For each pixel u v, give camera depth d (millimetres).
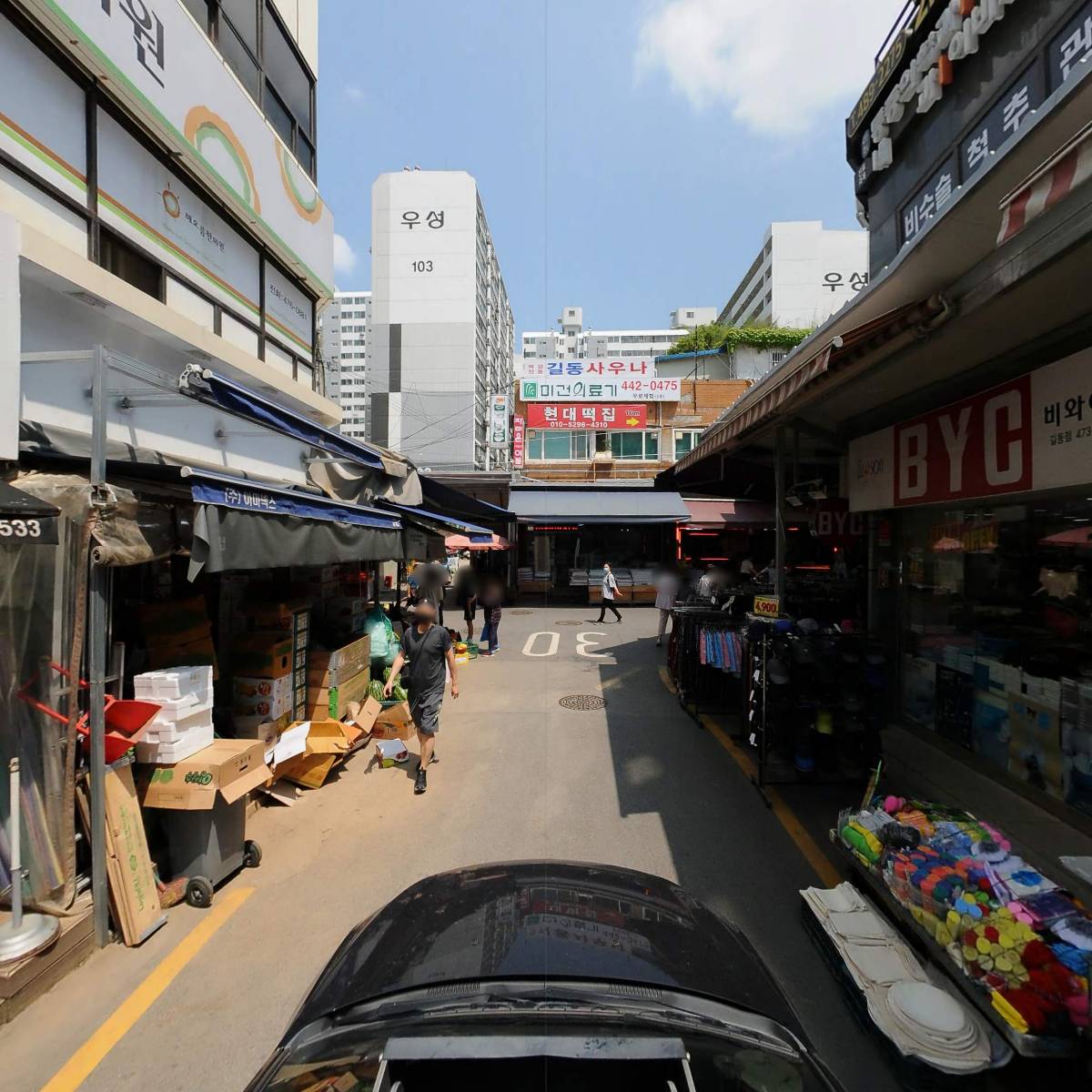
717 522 19938
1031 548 4406
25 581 3186
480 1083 1651
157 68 5973
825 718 5180
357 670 6773
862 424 6195
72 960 3184
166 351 6312
